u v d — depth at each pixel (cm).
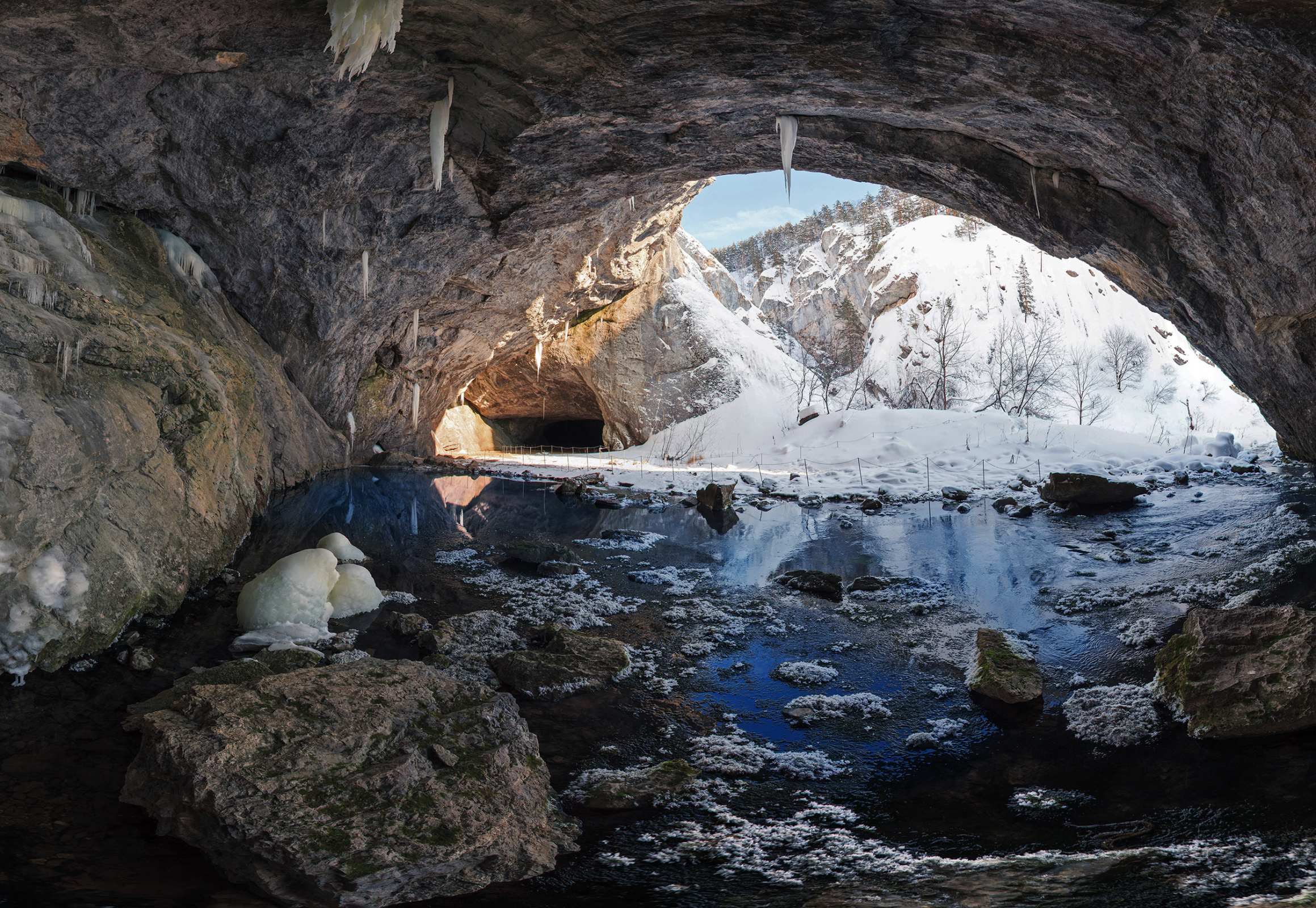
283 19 700
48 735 446
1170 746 480
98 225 933
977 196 1078
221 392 866
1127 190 953
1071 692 569
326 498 1186
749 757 469
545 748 473
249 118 880
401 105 892
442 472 1551
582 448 2566
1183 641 557
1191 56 676
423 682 465
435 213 1150
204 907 305
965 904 282
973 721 525
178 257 1055
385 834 333
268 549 860
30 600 515
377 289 1288
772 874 348
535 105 877
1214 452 1530
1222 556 854
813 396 2238
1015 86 802
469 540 996
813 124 993
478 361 1858
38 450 516
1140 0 624
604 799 408
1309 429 1211
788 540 1023
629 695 555
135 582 600
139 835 358
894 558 926
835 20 724
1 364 529
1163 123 784
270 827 326
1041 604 755
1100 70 739
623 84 847
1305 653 507
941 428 1706
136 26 673
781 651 646
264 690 438
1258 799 412
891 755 479
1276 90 673
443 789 372
